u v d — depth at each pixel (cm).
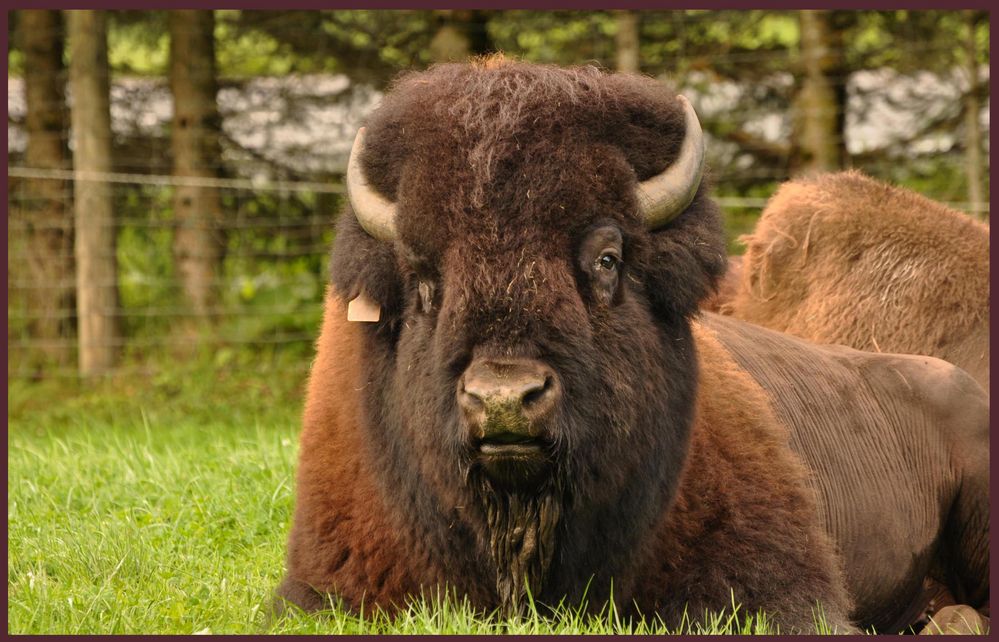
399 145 1465
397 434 1524
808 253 2458
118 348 5100
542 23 5438
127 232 5484
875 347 2361
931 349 2355
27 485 2464
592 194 1401
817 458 1956
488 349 1328
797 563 1666
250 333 5056
